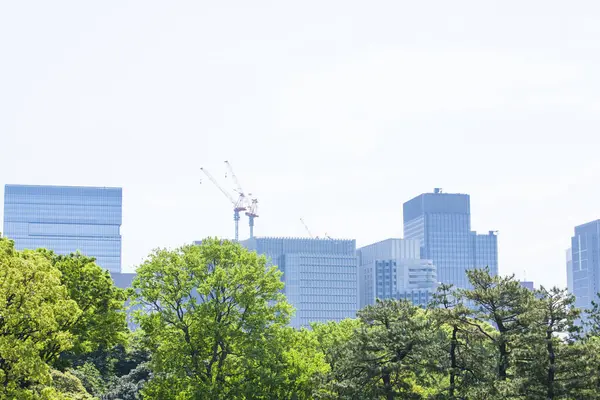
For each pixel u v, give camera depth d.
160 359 94.00
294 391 98.25
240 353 95.75
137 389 134.50
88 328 92.38
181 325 94.88
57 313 64.62
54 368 92.06
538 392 84.75
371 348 91.94
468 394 89.62
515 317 92.38
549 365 85.75
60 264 94.50
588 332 104.69
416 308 97.38
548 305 88.12
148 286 96.19
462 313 92.62
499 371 91.75
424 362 93.19
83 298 93.75
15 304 61.50
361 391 90.62
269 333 97.00
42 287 62.69
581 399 85.38
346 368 93.00
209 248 99.94
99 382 133.75
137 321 96.81
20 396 60.88
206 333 93.44
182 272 96.50
